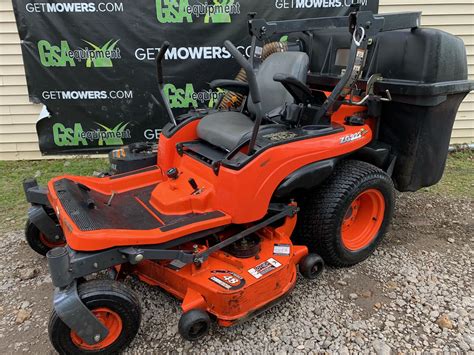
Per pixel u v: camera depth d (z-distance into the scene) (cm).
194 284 241
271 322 263
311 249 303
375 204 318
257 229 268
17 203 427
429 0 518
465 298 280
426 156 323
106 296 218
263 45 388
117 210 273
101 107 520
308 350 241
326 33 369
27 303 280
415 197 432
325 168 276
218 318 238
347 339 249
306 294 287
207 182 278
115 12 482
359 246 317
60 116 521
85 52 495
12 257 333
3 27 491
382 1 514
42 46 489
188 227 242
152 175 317
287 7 492
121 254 225
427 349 241
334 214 287
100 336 219
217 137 292
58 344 218
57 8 477
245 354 240
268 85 329
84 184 292
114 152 338
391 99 309
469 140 572
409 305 276
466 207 409
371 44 320
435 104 293
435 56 287
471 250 337
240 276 246
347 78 276
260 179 255
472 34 536
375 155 317
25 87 517
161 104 522
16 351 243
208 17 490
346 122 308
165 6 484
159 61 310
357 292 289
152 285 275
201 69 510
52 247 328
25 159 548
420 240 353
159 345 247
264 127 292
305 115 299
